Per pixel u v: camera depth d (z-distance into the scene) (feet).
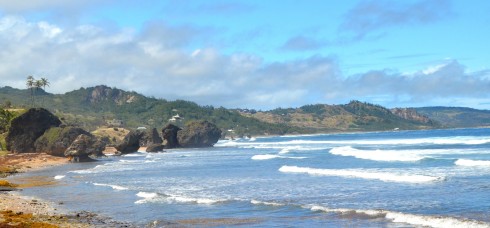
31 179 168.66
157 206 97.60
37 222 77.05
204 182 140.67
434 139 433.48
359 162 194.08
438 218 73.56
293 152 305.73
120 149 365.81
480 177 123.13
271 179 141.79
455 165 160.76
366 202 93.45
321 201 96.99
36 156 293.02
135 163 245.24
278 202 97.19
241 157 274.36
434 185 112.06
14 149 320.70
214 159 263.70
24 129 323.16
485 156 196.34
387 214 79.41
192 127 481.05
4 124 411.75
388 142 419.54
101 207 98.58
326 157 237.66
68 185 144.46
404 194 100.99
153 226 77.05
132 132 372.17
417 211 81.82
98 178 164.96
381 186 115.03
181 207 95.61
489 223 68.95
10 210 91.35
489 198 90.79
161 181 147.54
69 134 297.12
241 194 111.55
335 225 73.72
